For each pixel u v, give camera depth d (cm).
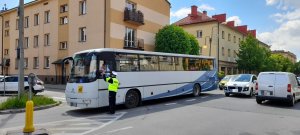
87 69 1224
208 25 4631
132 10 2905
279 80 1475
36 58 3650
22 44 1380
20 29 1375
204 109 1312
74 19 3044
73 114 1188
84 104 1195
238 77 1994
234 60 5225
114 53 1313
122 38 2862
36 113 1219
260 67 4844
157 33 3219
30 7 3712
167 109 1316
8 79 2197
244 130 861
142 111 1257
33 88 2036
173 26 3200
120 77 1332
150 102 1616
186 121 1001
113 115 1149
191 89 1864
